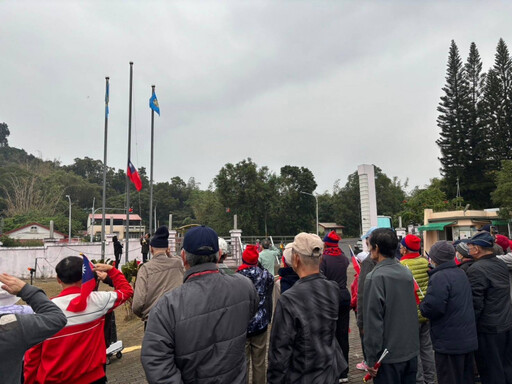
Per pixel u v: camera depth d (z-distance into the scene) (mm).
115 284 2938
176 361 1893
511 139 42312
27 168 94875
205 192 98938
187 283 2041
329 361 2303
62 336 2385
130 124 19781
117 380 4793
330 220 77812
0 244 20281
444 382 3260
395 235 2998
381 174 78625
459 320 3193
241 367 2043
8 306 2410
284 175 58688
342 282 4223
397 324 2791
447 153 44031
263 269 3947
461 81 44000
